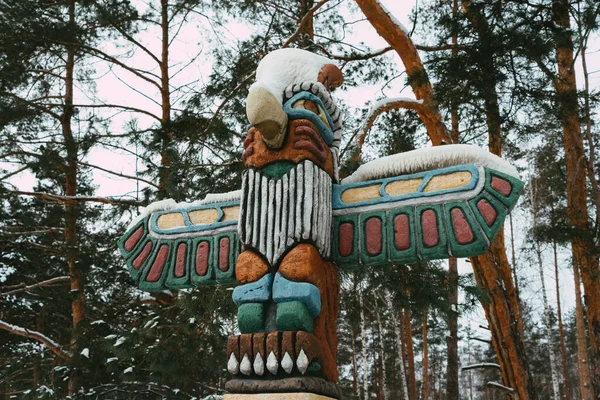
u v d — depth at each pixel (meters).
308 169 4.32
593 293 11.89
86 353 10.01
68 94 14.13
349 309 8.73
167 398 9.48
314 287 4.05
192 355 8.17
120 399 9.93
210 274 4.71
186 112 10.76
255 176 4.47
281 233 4.22
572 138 12.60
